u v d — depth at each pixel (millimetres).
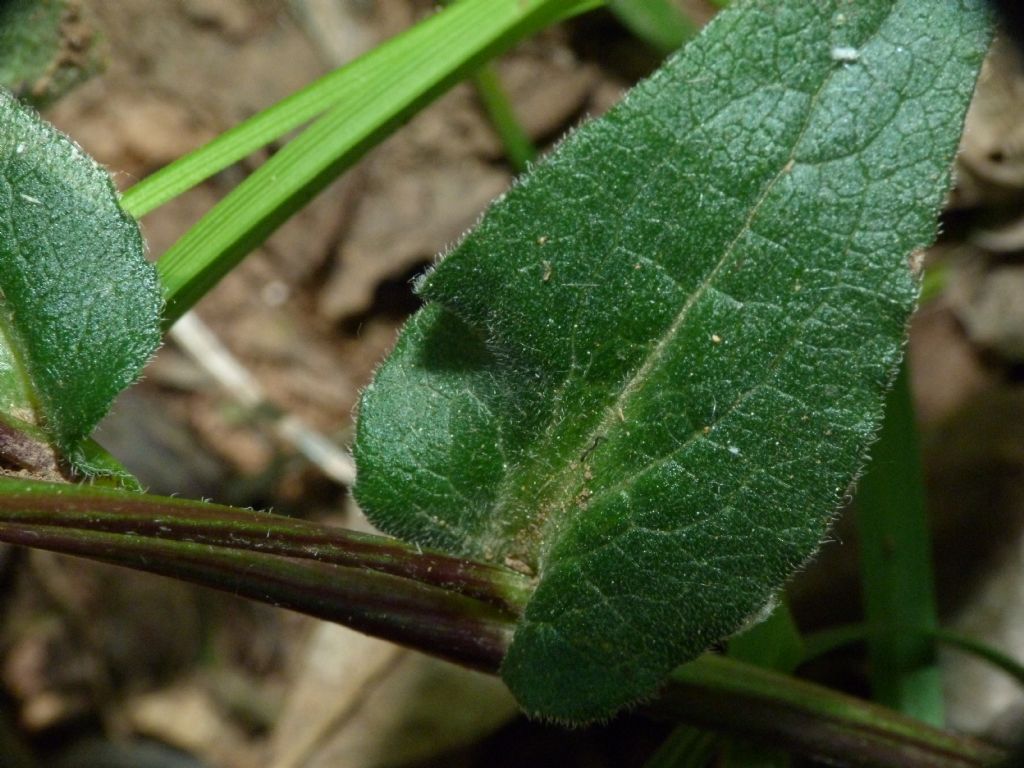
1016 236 227
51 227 157
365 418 159
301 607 158
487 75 211
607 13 238
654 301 154
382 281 247
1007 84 210
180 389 250
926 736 175
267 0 235
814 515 153
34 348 158
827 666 211
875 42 149
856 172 150
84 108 231
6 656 240
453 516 160
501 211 153
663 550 155
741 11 150
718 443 154
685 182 152
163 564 155
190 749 241
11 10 180
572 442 158
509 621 160
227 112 234
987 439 220
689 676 172
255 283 250
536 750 213
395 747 213
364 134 174
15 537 153
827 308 151
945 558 213
